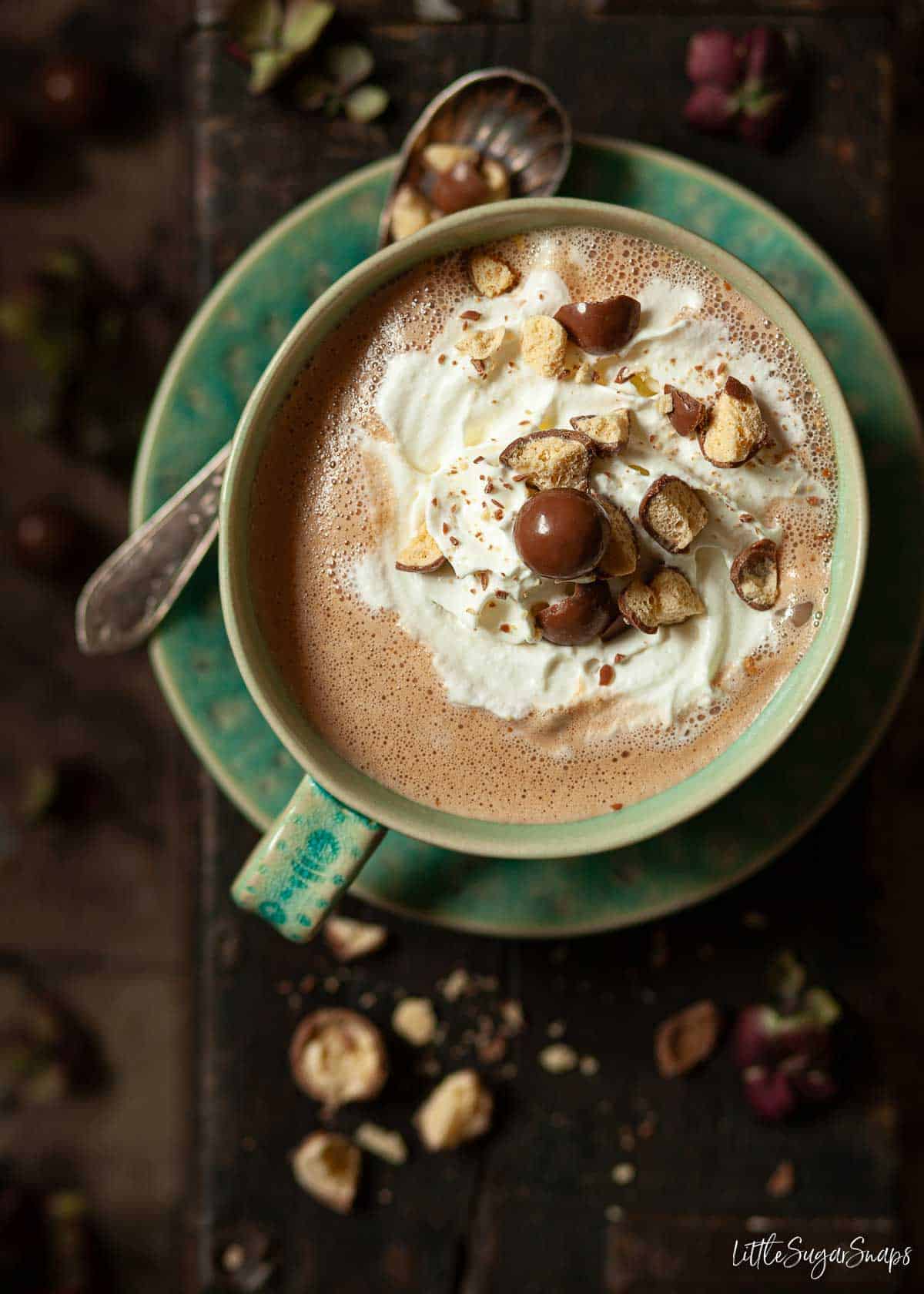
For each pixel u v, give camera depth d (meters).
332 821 0.31
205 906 0.37
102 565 0.47
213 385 0.34
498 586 0.30
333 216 0.34
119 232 0.47
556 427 0.30
